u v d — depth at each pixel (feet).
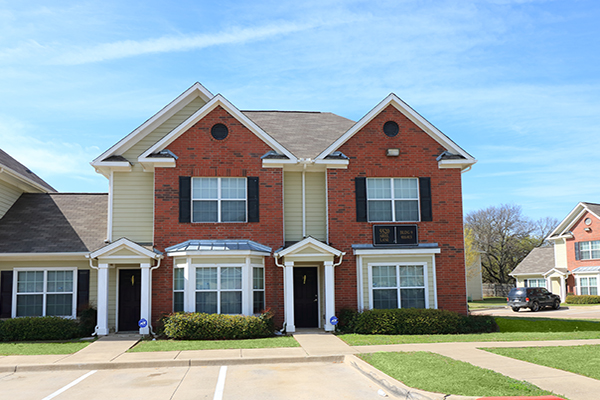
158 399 29.45
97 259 57.93
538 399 25.94
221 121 61.77
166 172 60.29
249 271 57.16
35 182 71.46
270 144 62.08
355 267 61.52
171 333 51.93
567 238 142.31
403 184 63.72
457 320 57.36
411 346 45.27
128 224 61.87
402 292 61.05
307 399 28.96
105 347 47.03
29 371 38.83
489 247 215.31
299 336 53.11
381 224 62.23
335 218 62.13
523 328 64.80
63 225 64.18
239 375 35.91
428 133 64.59
